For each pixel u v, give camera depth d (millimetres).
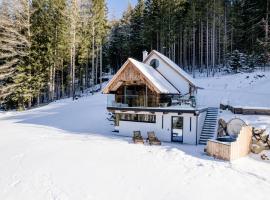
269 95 35281
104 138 24484
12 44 43344
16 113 40156
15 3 43656
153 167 16609
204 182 14516
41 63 45656
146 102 26203
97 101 41344
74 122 31547
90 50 56656
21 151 20094
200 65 60406
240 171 16125
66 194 13242
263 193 13336
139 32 63781
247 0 55562
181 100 27703
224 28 60375
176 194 13242
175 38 54969
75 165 16938
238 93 37938
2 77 42531
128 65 26109
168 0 51500
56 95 57562
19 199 12852
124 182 14555
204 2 55656
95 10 53188
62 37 49781
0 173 15977
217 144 18641
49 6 50312
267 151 19359
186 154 19328
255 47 50875
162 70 30500
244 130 19516
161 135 25203
